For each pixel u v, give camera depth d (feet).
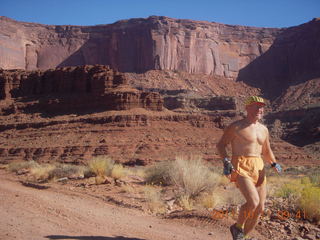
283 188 41.73
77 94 311.27
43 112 300.40
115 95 278.46
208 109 491.31
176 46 636.89
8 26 643.45
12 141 252.01
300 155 260.62
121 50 652.48
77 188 53.01
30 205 30.83
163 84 582.35
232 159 17.39
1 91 353.51
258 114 17.24
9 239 18.08
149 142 231.91
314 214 26.11
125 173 74.38
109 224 24.48
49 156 220.23
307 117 418.51
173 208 34.94
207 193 39.34
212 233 23.18
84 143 232.32
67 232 20.68
